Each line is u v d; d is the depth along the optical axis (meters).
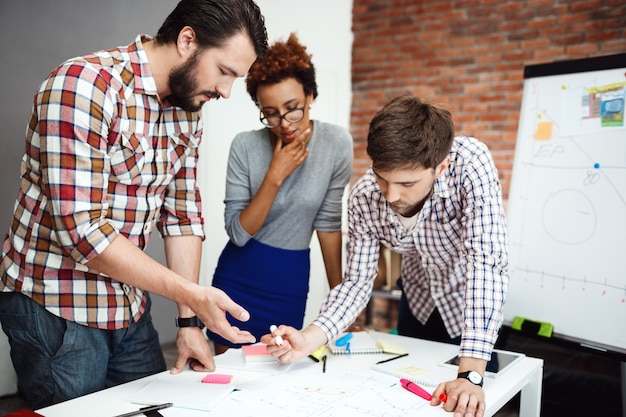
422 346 1.55
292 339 1.33
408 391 1.21
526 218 2.13
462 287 1.63
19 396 2.68
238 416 1.06
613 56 2.02
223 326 1.17
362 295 1.51
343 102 4.57
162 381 1.25
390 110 1.23
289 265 1.84
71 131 1.06
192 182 1.44
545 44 3.99
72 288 1.21
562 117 2.12
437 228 1.48
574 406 2.64
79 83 1.07
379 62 4.62
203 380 1.24
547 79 2.19
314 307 3.80
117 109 1.16
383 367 1.35
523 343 3.40
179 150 1.35
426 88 4.44
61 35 2.69
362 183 1.48
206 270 3.44
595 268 1.91
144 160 1.25
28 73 2.59
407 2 4.47
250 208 1.75
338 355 1.47
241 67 1.18
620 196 1.91
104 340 1.30
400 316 1.92
